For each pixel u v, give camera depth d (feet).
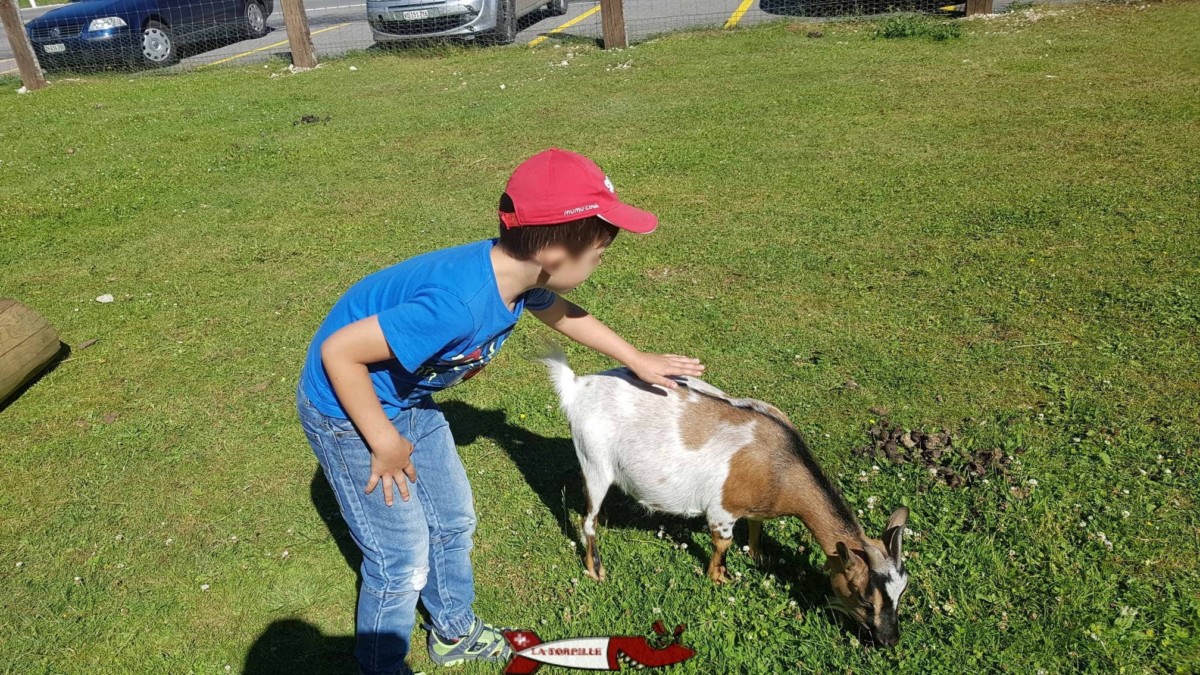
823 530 11.12
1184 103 29.27
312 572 13.06
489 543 13.37
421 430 9.77
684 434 11.59
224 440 16.07
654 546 13.09
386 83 42.16
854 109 32.04
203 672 11.60
